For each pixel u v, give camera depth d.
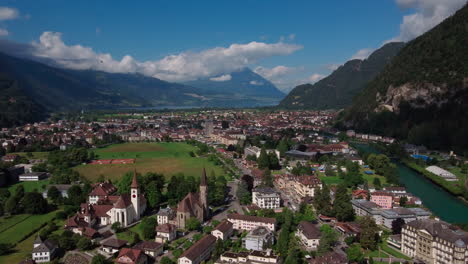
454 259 190.88
